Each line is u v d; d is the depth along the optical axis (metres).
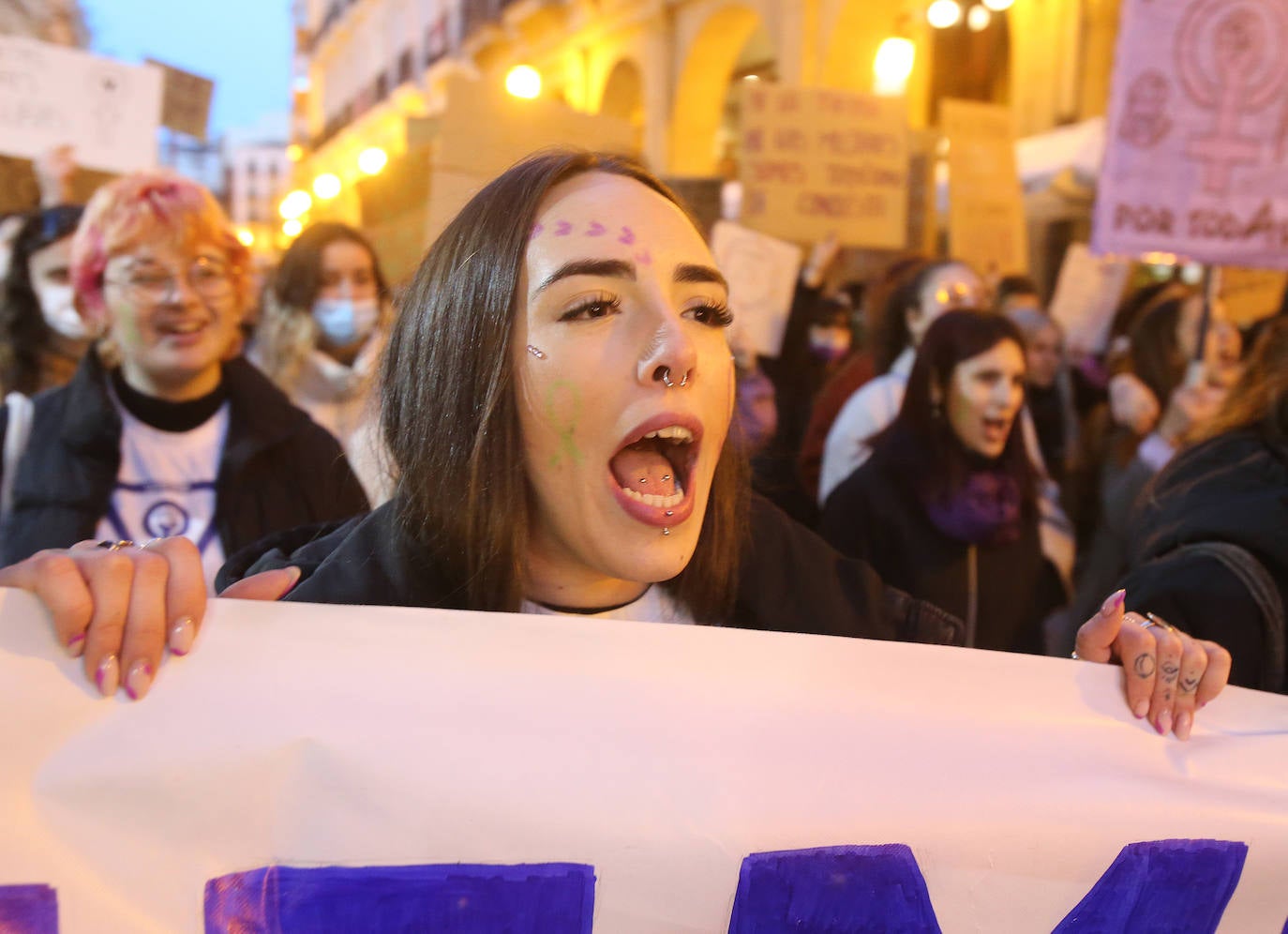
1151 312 3.30
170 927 0.72
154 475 1.74
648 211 0.90
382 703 0.79
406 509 0.95
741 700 0.85
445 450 0.90
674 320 0.85
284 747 0.76
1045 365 3.38
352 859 0.76
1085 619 2.91
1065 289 3.95
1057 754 0.90
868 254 3.48
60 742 0.71
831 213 3.17
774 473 2.62
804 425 3.08
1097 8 6.18
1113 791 0.90
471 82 2.35
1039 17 6.46
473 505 0.88
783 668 0.88
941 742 0.88
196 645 0.76
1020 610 2.31
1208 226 2.52
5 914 0.69
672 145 7.67
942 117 3.51
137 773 0.72
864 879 0.84
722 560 1.02
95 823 0.71
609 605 0.99
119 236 1.69
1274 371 1.41
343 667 0.79
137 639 0.73
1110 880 0.89
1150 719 0.93
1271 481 1.32
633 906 0.80
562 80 9.18
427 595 0.93
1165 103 2.47
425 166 2.59
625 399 0.85
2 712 0.70
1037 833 0.87
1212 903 0.91
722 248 3.00
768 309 3.05
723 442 1.00
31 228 2.33
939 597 2.21
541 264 0.86
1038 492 2.62
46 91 2.53
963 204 3.49
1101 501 3.27
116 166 2.60
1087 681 0.94
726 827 0.81
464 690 0.80
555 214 0.88
